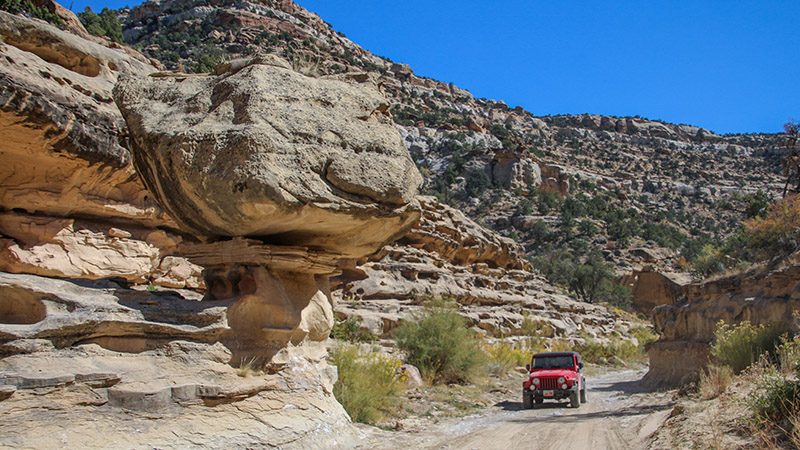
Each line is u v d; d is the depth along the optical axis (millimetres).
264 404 8625
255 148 8008
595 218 112125
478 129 158875
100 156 16531
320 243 9695
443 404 16547
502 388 21000
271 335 9047
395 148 9328
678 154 186500
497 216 109250
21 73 15047
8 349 6785
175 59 101250
